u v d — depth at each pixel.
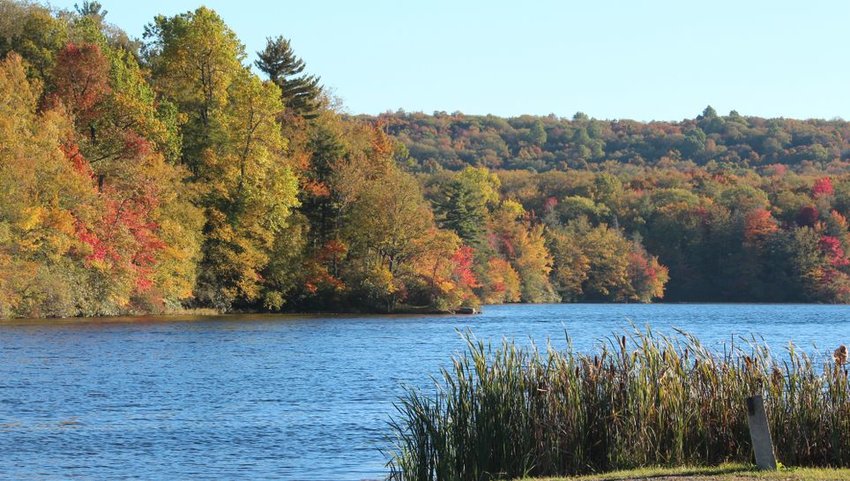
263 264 87.94
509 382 18.14
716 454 17.77
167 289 80.88
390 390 34.03
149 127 78.56
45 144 68.94
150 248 77.31
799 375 18.05
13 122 66.94
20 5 88.69
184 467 21.89
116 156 77.12
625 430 17.70
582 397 17.88
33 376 36.47
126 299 75.69
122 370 39.12
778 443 17.50
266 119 86.44
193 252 81.12
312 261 92.75
